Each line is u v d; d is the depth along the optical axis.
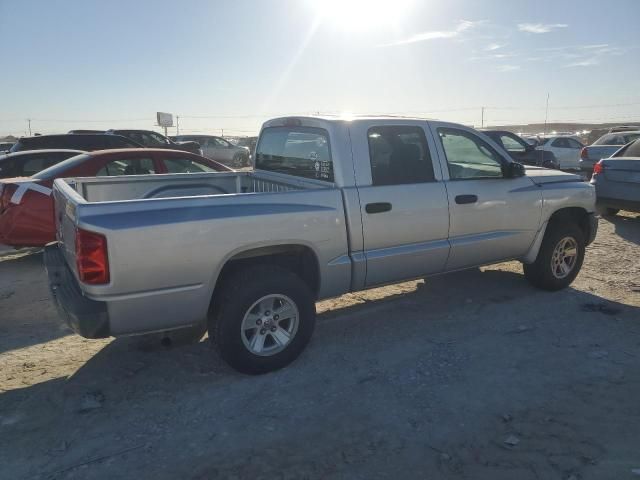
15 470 2.90
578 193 5.77
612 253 7.43
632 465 2.86
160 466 2.92
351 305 5.46
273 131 5.26
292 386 3.79
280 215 3.85
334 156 4.29
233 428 3.28
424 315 5.14
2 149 20.33
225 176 5.69
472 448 3.04
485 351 4.31
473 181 5.00
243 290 3.74
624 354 4.21
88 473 2.87
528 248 5.51
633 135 16.12
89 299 3.38
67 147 12.70
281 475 2.83
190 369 4.07
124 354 4.35
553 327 4.78
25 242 6.85
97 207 3.31
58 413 3.48
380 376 3.92
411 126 4.70
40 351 4.45
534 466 2.87
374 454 3.00
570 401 3.53
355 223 4.24
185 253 3.50
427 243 4.73
